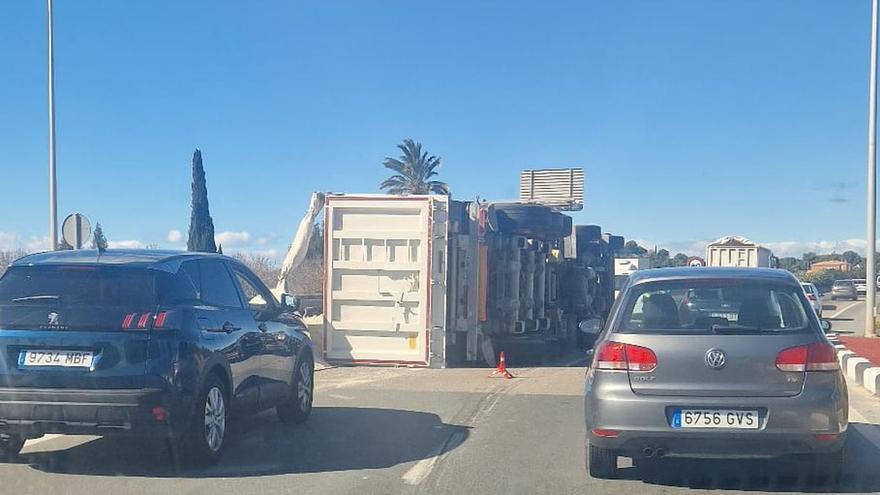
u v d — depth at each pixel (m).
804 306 6.66
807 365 6.35
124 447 8.29
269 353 8.78
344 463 7.70
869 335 22.84
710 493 6.66
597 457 6.96
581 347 20.02
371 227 15.02
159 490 6.72
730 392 6.33
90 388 6.83
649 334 6.57
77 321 6.92
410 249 14.89
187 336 7.14
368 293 14.98
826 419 6.26
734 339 6.41
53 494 6.59
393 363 14.94
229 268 8.71
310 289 22.02
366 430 9.26
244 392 8.17
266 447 8.38
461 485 6.93
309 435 8.99
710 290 6.82
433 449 8.30
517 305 16.34
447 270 14.87
